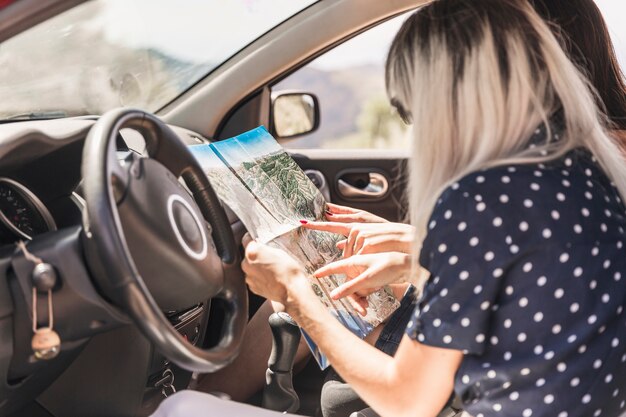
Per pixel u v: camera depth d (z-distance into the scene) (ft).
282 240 4.92
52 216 5.30
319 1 7.67
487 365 3.43
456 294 3.34
